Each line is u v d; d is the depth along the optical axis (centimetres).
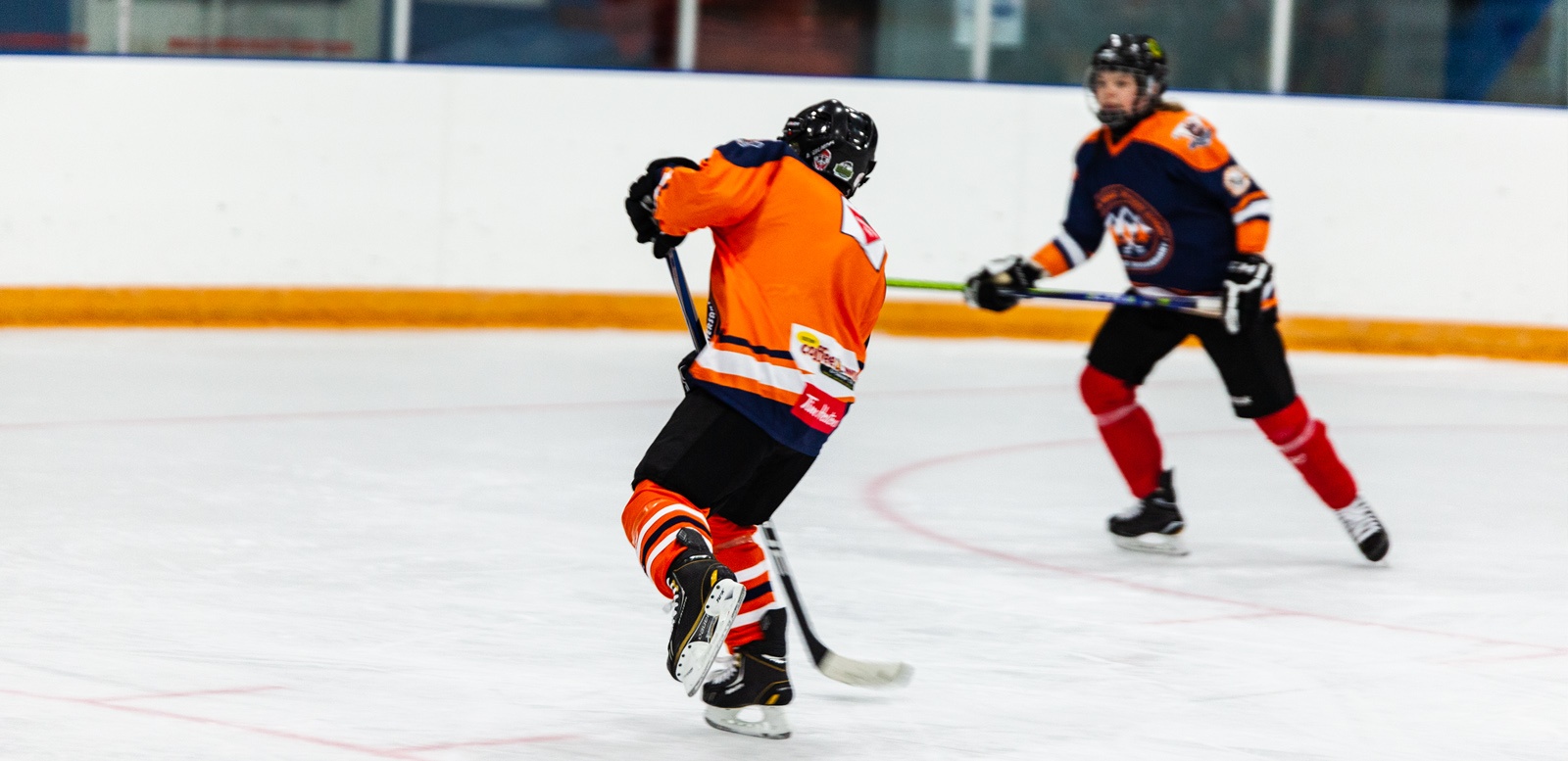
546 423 1535
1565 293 2144
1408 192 2159
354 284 2170
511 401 1653
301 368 1820
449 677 769
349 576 963
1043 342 2200
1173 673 820
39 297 2111
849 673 716
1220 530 1187
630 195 708
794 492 1266
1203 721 741
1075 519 1209
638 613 905
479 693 743
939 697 769
